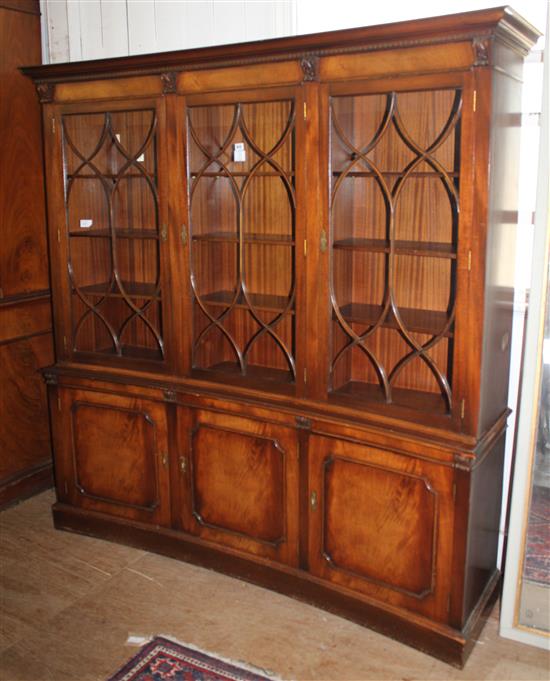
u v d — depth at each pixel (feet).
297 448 7.96
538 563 7.48
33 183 10.53
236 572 8.74
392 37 6.46
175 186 8.20
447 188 7.23
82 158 8.93
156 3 9.77
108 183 8.94
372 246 7.24
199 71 7.77
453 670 7.22
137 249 9.28
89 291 9.26
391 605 7.63
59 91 8.71
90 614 8.07
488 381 6.99
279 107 7.80
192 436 8.71
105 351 9.39
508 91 6.55
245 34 9.12
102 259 9.31
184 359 8.61
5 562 9.12
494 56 6.10
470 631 7.31
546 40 6.66
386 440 7.28
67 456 9.73
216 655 7.39
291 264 8.31
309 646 7.56
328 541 7.97
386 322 7.29
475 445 6.81
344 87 6.92
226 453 8.50
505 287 7.21
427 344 7.14
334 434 7.63
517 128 6.98
